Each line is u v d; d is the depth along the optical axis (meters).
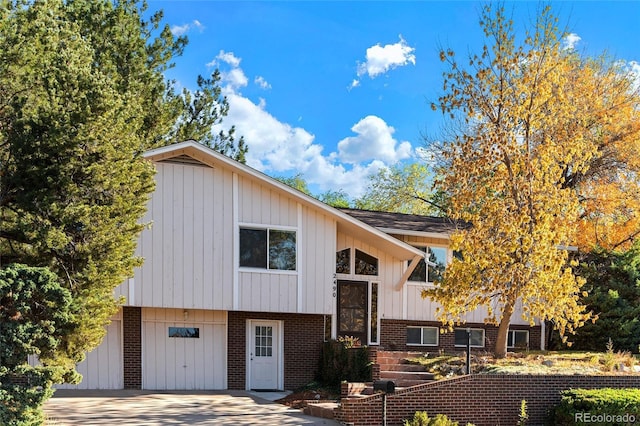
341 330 23.00
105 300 14.62
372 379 18.70
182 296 20.02
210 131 31.34
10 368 12.08
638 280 24.88
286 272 21.27
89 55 16.06
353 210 27.02
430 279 24.48
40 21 14.61
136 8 27.53
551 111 20.52
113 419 14.84
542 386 17.17
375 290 23.72
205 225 20.48
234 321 21.52
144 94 25.69
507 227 18.38
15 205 14.10
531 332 25.97
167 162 20.27
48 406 16.28
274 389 21.62
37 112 13.75
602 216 28.69
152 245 19.86
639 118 29.06
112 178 14.38
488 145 19.56
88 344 14.18
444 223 26.27
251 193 21.11
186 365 20.95
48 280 12.43
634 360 20.28
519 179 19.25
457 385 16.44
